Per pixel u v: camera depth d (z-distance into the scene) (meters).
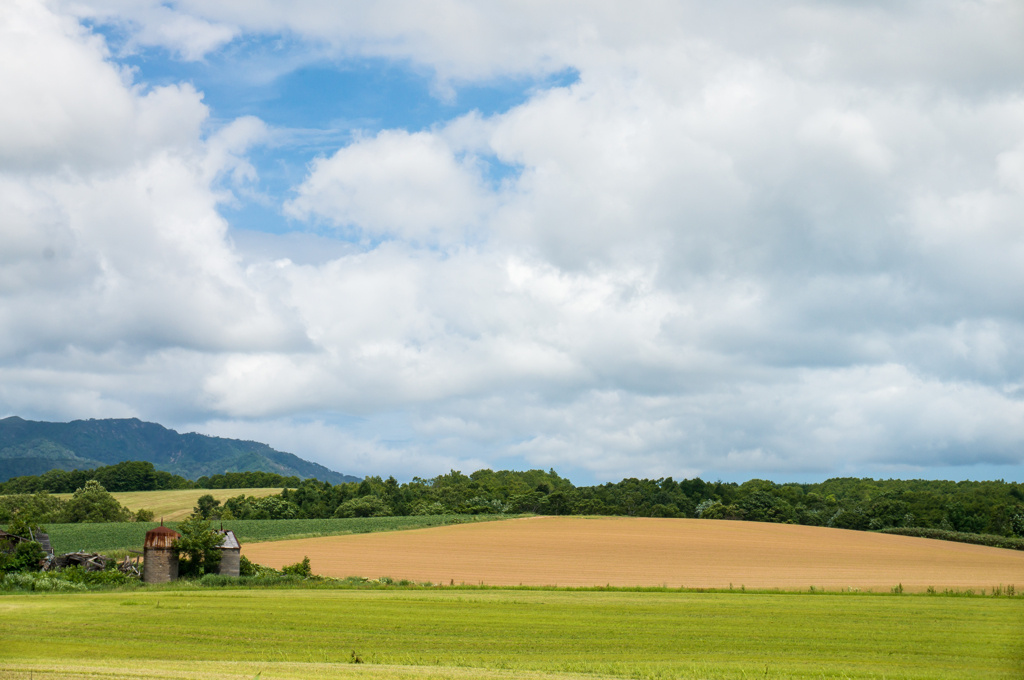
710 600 45.06
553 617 36.72
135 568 56.91
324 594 45.97
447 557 73.19
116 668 20.81
